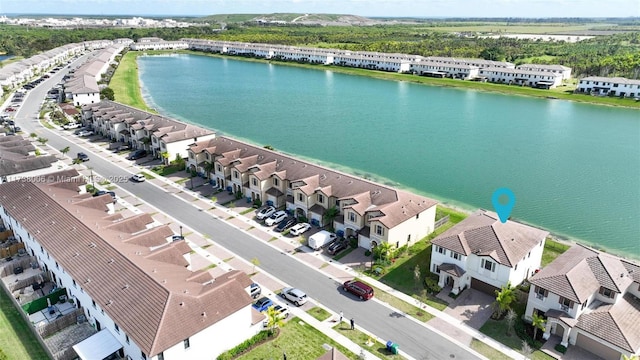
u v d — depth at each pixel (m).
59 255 58.81
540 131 153.12
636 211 92.44
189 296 47.97
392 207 71.94
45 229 64.88
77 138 132.50
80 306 56.88
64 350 48.56
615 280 53.41
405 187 105.00
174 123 118.44
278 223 81.25
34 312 57.09
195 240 75.44
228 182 95.12
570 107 192.75
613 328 49.25
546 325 53.50
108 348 48.12
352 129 153.38
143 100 193.38
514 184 106.81
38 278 62.88
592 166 118.88
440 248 63.44
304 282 64.12
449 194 101.12
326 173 85.56
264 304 57.56
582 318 51.34
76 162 109.19
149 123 121.75
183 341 44.97
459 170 115.75
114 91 195.00
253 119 165.38
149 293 48.47
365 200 76.25
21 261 66.38
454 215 86.69
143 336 44.12
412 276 65.69
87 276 53.84
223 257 70.31
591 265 55.94
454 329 54.94
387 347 51.25
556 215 90.69
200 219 83.19
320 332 54.12
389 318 56.84
